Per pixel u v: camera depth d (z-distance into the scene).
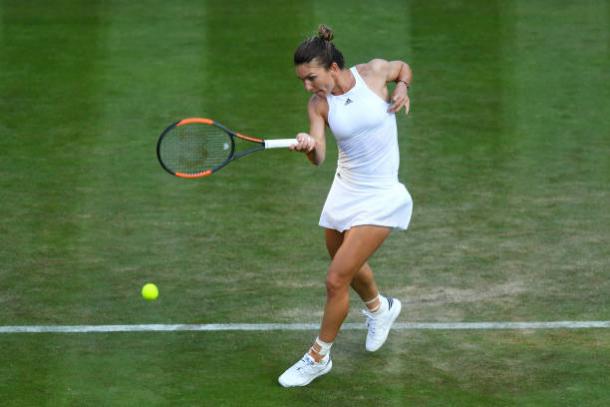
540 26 53.22
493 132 42.75
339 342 27.84
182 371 26.17
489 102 45.50
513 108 44.91
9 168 39.69
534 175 39.03
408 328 28.50
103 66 49.06
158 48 50.91
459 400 24.59
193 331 28.39
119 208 36.62
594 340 27.58
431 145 41.62
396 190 25.20
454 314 29.25
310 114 24.70
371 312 26.78
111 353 27.11
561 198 37.16
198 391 25.14
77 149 41.31
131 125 43.38
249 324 28.80
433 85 47.12
